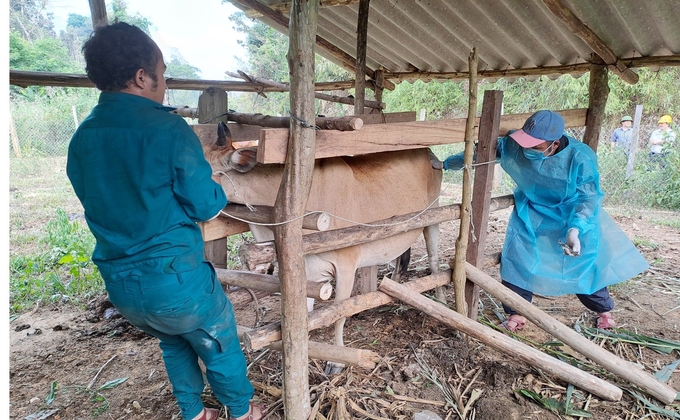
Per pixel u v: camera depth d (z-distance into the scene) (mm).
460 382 2738
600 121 3949
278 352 3053
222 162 2074
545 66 4637
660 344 3105
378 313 3643
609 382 2658
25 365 3031
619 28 3457
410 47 4977
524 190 3234
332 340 3227
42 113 12648
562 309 3768
